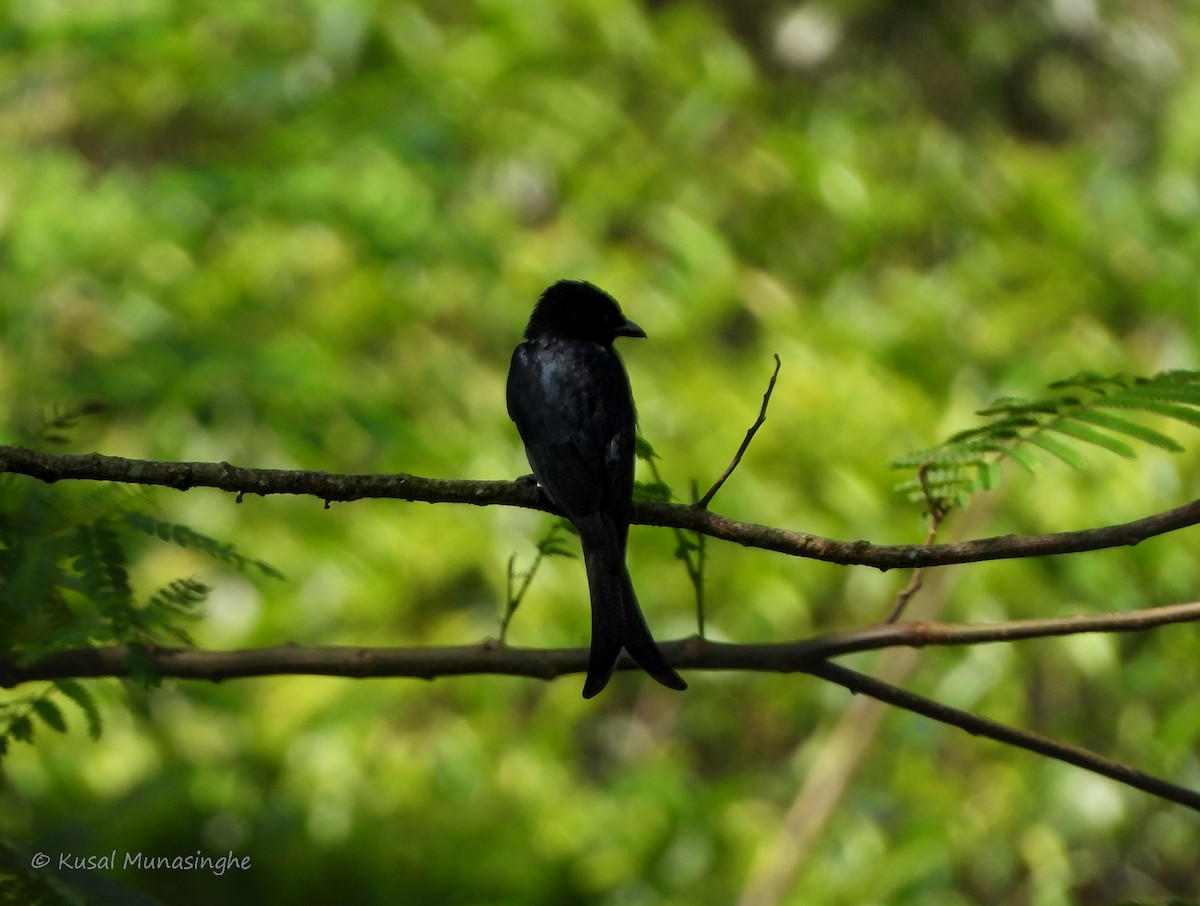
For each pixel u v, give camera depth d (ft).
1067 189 47.52
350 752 39.34
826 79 54.19
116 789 37.73
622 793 41.39
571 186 48.29
